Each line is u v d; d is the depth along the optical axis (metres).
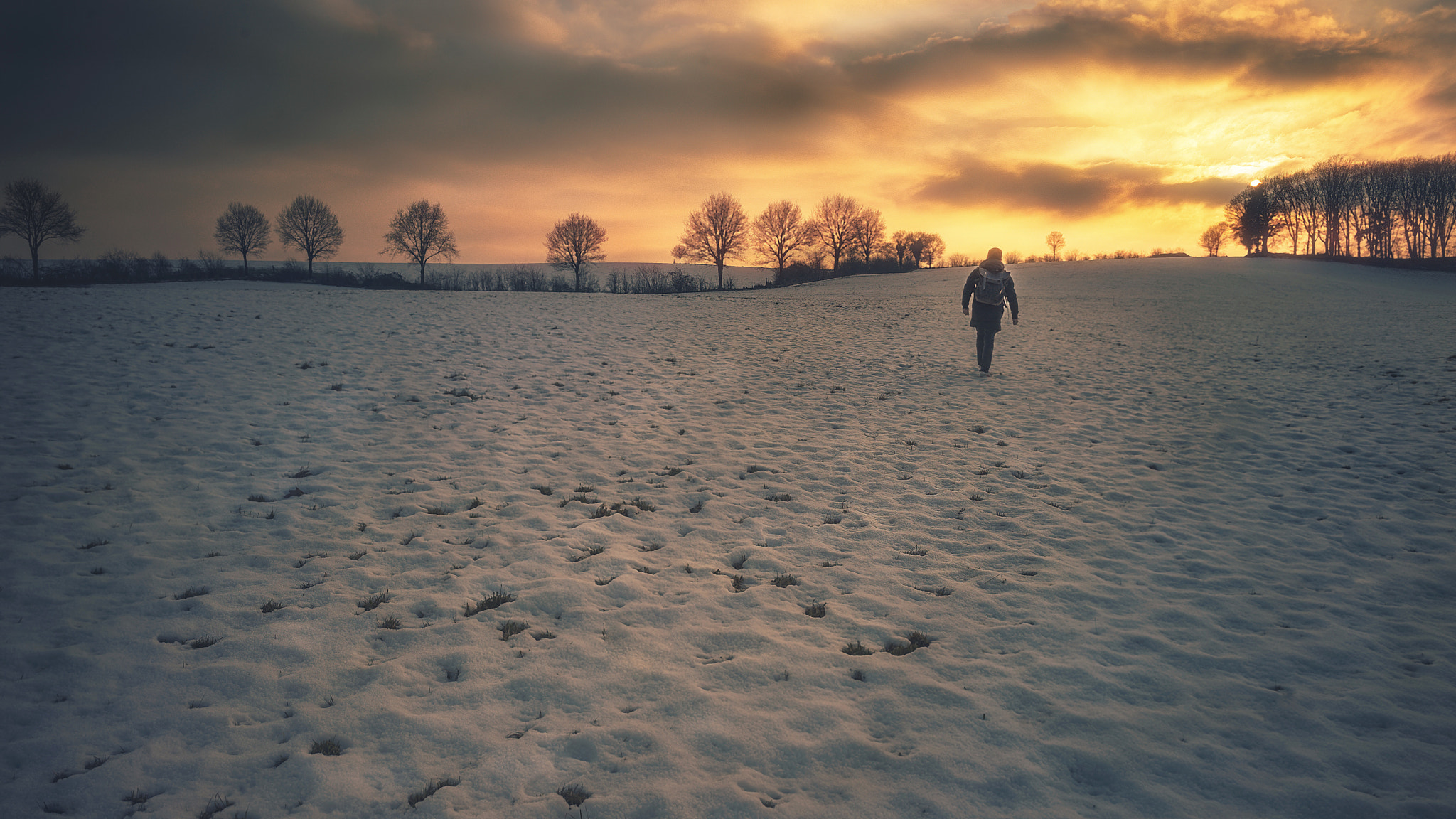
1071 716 3.71
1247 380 13.80
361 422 9.23
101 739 3.41
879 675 4.07
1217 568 5.63
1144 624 4.73
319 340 14.34
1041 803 3.10
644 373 13.13
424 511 6.49
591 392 11.43
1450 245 85.69
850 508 6.82
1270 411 11.15
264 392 10.32
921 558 5.74
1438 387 12.86
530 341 15.78
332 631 4.42
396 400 10.37
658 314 23.17
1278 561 5.78
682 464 8.12
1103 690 3.96
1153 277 54.91
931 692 3.90
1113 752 3.44
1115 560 5.75
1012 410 11.01
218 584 5.02
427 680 3.93
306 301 21.08
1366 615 4.88
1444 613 4.90
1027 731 3.59
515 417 9.85
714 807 3.01
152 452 7.67
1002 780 3.23
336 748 3.36
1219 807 3.10
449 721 3.57
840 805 3.05
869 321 23.34
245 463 7.55
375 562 5.41
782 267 93.38
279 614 4.61
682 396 11.46
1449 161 83.94
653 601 4.91
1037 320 26.02
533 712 3.68
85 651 4.13
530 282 64.38
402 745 3.38
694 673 4.05
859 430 9.74
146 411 9.05
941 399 11.71
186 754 3.32
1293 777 3.29
